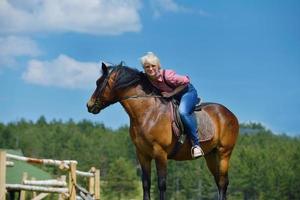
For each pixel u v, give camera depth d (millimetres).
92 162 117562
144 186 11062
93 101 11141
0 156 10086
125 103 11078
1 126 124188
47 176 26516
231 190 107500
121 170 109625
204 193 105062
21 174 24875
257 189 106375
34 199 14734
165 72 11180
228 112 12289
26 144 120625
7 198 15633
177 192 106812
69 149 122000
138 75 11180
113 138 132500
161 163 10969
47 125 142500
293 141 144000
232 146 12273
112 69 11141
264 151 113938
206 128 11680
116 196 109125
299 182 104562
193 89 11469
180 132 11164
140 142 11008
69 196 11398
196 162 106812
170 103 11203
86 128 145625
